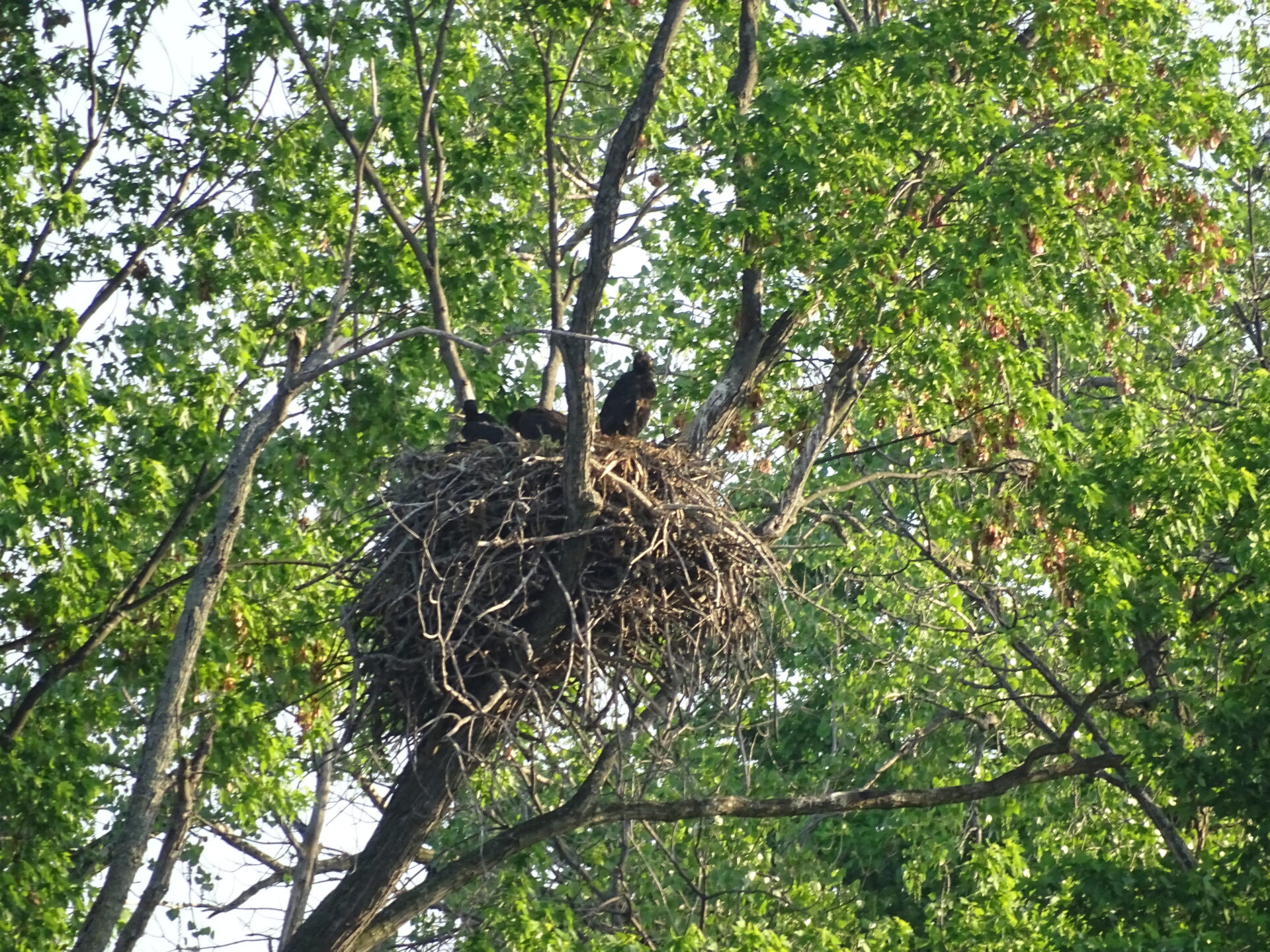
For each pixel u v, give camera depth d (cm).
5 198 1400
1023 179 1173
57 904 1255
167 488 1342
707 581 910
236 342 1409
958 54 1235
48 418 1280
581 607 884
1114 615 1155
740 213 1172
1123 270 1292
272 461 1385
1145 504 1241
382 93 1426
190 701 1312
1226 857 1173
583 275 852
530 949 1184
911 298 1154
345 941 1039
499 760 882
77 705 1375
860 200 1175
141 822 993
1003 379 1194
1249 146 1332
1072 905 1175
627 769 1295
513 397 1403
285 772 1357
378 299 1476
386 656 866
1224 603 1210
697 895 1359
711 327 1408
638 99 851
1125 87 1273
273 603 1379
